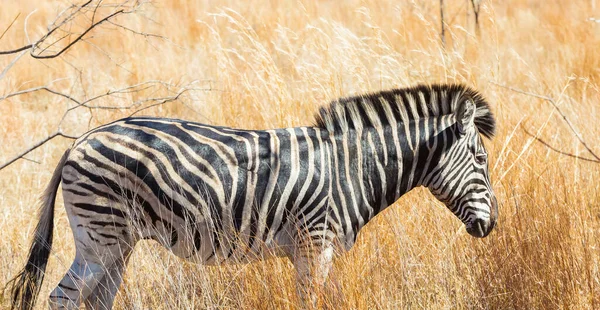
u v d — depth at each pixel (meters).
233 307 10.03
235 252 9.29
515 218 11.25
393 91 9.77
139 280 10.27
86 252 8.96
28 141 16.67
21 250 12.06
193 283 9.96
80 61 21.41
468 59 20.12
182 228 9.02
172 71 20.38
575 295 9.98
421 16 20.19
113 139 8.91
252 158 9.13
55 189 9.31
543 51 23.84
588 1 28.92
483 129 10.33
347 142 9.49
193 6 27.09
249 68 18.95
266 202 9.12
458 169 9.86
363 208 9.58
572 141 15.41
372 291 10.00
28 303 9.19
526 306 10.13
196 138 9.09
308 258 9.21
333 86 14.91
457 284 10.76
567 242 10.66
